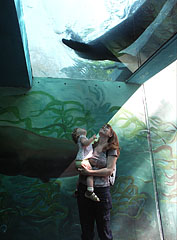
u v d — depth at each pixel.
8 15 1.97
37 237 3.05
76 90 3.63
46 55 3.17
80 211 2.45
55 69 3.44
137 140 3.64
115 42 2.85
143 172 3.54
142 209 3.39
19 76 3.12
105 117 3.62
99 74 3.61
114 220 3.27
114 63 3.32
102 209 2.37
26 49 2.77
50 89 3.55
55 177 3.27
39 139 3.34
